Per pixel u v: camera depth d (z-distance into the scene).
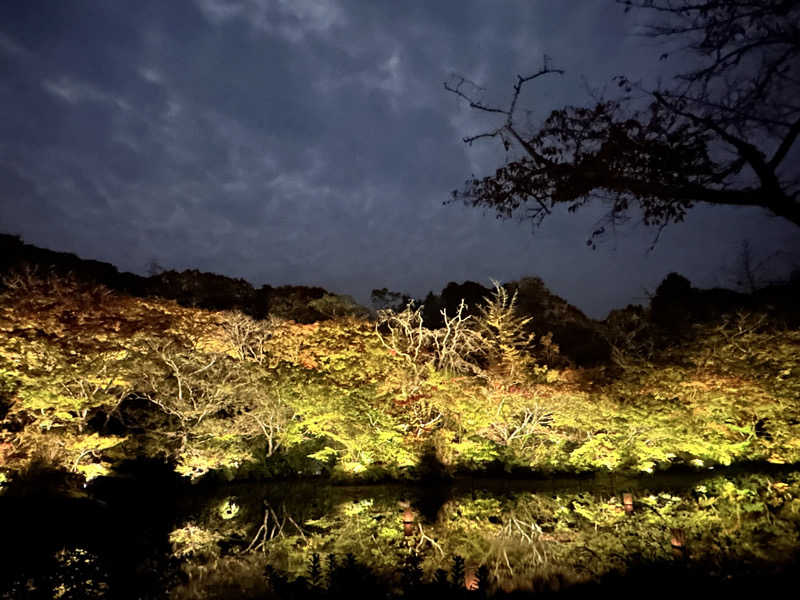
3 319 9.98
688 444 14.18
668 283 18.11
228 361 13.46
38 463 9.70
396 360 14.73
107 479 12.30
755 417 14.52
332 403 13.66
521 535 8.40
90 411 12.69
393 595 4.71
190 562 7.21
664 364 14.64
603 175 2.60
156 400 12.91
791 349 12.74
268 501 11.52
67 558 7.21
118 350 11.45
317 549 7.80
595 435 14.61
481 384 14.62
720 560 6.40
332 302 18.02
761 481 12.62
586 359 18.42
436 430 14.45
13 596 5.88
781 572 5.72
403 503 9.34
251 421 13.50
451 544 7.94
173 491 12.39
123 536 8.50
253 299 19.89
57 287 11.09
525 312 21.09
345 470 13.71
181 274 19.59
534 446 14.62
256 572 6.67
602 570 6.21
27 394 10.20
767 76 2.24
